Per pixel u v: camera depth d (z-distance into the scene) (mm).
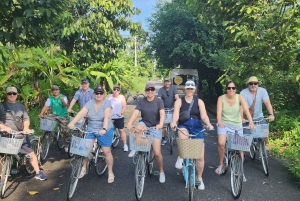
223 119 5203
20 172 5695
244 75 9117
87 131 4934
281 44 8500
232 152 4820
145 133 4754
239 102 5145
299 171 5254
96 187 5012
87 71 11438
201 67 21328
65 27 11555
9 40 5211
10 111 4930
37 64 8898
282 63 8742
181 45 18250
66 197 4594
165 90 8055
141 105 5023
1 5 4727
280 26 7961
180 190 4902
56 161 6559
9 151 4430
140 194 4516
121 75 14562
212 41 17516
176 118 4645
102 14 12766
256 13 7766
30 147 5160
